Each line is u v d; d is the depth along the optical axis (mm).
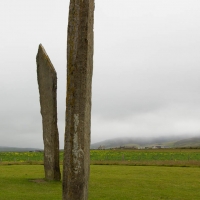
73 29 8195
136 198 10867
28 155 52969
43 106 14758
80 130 7973
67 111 8125
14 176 16438
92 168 21391
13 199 10336
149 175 17156
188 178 15961
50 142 14617
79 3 8211
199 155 51000
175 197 11117
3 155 53375
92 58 8477
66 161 8055
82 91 8031
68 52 8234
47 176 14727
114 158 43219
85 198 8008
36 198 10539
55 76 14383
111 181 14742
